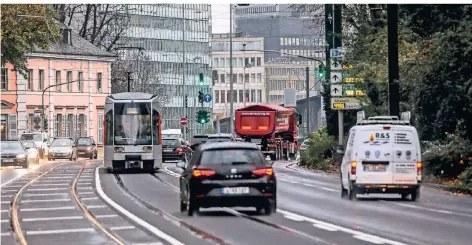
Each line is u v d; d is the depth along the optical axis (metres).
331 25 84.56
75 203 46.66
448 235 30.41
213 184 37.72
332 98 79.94
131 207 43.78
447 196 51.53
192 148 103.56
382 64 77.19
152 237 30.81
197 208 38.06
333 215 38.50
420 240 28.94
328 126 90.44
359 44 81.31
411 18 65.56
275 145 115.75
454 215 38.44
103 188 59.19
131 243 29.16
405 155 47.16
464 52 60.00
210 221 36.25
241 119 115.38
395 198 49.66
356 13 87.94
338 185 61.38
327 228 33.03
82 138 132.88
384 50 77.88
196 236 30.86
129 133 80.31
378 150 47.12
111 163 80.00
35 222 37.06
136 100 80.75
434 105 63.22
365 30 83.06
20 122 155.00
